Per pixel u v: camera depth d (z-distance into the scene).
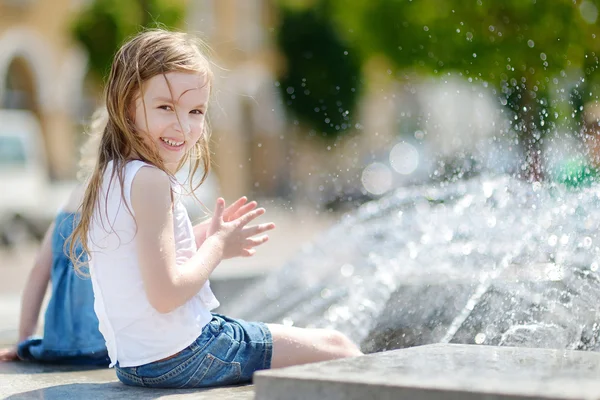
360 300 6.72
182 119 4.11
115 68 4.17
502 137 9.12
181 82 4.10
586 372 3.20
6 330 7.30
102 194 4.05
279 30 42.50
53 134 34.00
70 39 29.22
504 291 5.72
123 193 3.93
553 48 18.14
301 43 42.03
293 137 43.12
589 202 6.34
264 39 43.00
